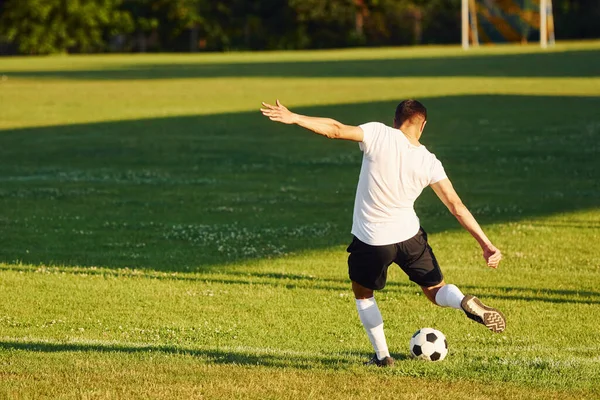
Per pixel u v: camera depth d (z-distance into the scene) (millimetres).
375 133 10898
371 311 11586
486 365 11656
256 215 25734
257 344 13820
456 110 53812
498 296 17031
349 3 165750
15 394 10016
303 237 22766
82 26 156250
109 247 21625
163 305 16375
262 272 19047
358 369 11305
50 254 20781
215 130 46938
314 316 15672
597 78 76875
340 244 21953
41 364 11391
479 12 157625
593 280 18359
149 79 84625
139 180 32312
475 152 37969
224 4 167625
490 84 72250
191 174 33688
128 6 162000
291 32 168250
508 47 143750
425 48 152000
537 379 10875
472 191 29453
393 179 10859
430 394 10133
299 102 60375
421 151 10961
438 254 20812
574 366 11648
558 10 169875
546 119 48875
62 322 15172
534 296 17062
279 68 99750
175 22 163375
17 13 151000
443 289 11086
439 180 10898
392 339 14102
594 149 38250
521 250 21203
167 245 21875
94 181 32125
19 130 47344
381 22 169000
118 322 15227
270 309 16109
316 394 10102
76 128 48094
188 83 78438
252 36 168000
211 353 12547
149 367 11250
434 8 169750
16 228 23797
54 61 126500
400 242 11000
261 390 10219
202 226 24109
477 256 20609
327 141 42781
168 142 42500
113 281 18141
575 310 16047
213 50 166250
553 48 133125
